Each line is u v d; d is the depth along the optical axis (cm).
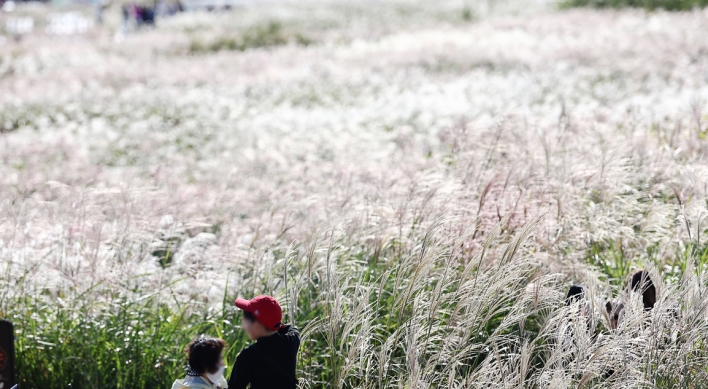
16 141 2409
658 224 1116
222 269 1130
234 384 763
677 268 1062
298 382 888
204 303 1091
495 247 1021
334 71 3525
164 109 2928
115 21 7131
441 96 2672
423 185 1166
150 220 1169
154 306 1094
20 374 1002
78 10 8031
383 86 3117
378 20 5944
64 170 1931
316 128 2433
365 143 2052
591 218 1116
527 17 5062
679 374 813
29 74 4066
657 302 824
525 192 1164
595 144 1363
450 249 961
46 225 1170
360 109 2708
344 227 1055
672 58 3055
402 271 909
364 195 1255
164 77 3644
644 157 1335
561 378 756
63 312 1062
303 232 1156
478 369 817
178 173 1936
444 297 866
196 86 3478
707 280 899
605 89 2575
